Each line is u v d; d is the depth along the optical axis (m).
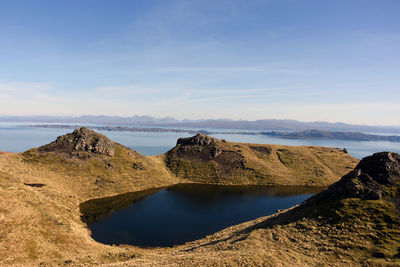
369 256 24.61
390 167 37.66
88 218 54.81
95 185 73.69
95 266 29.38
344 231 29.45
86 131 94.69
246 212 62.62
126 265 27.89
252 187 89.75
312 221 33.38
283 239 30.36
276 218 39.81
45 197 52.19
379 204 32.34
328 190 39.00
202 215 59.81
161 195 76.12
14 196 42.94
